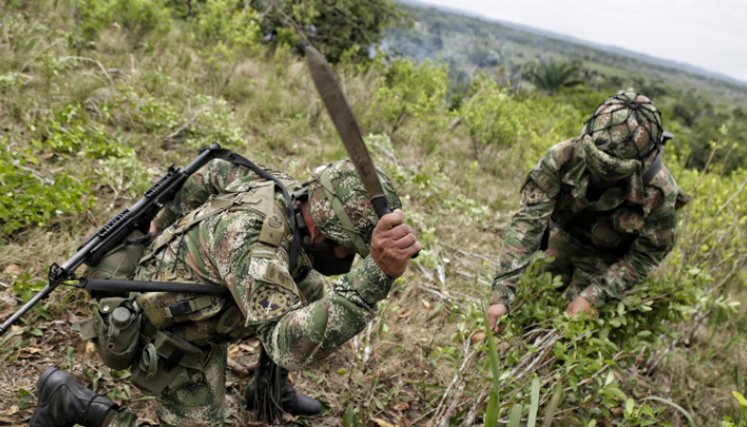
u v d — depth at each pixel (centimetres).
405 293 390
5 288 309
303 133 663
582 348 270
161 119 545
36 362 274
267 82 804
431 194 593
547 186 293
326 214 196
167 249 212
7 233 342
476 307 306
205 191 236
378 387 305
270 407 273
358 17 1165
